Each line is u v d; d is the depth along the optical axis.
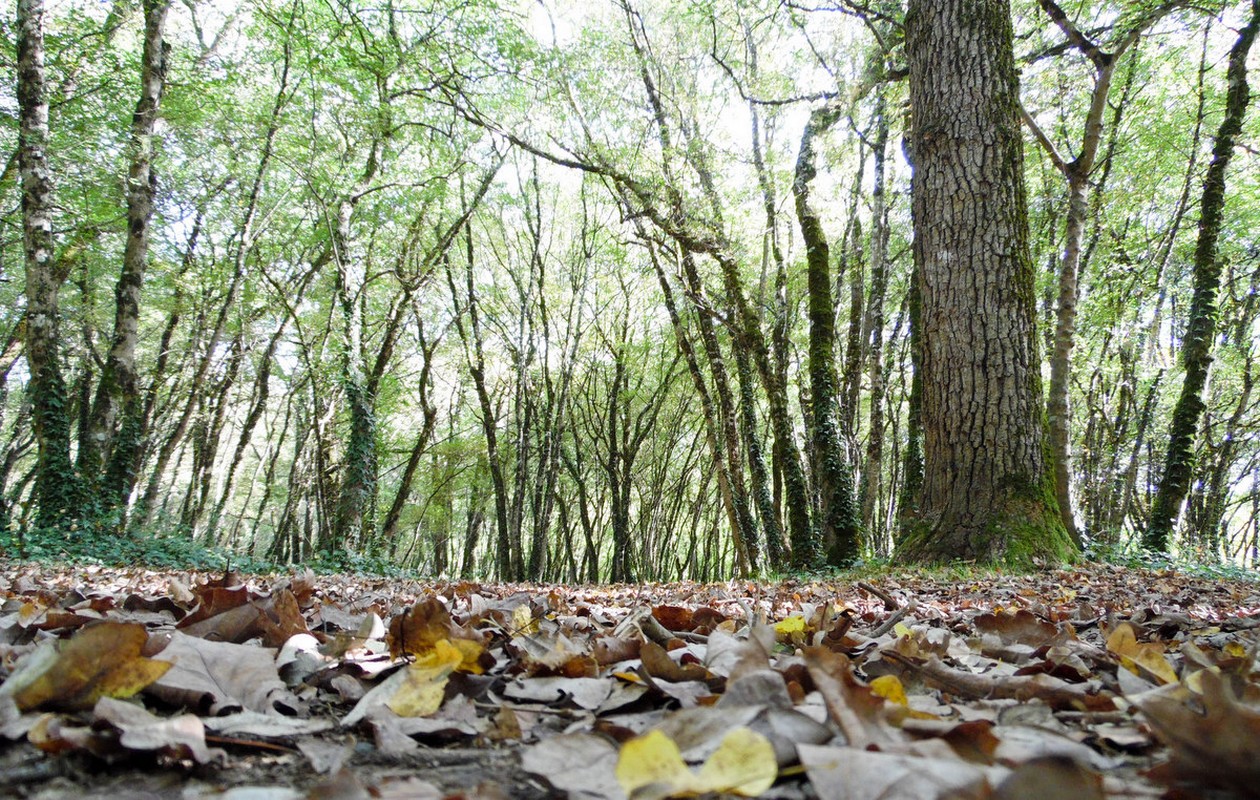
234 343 22.23
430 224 22.70
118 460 14.36
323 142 17.58
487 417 23.97
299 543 30.19
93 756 1.07
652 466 32.47
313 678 1.72
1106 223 19.59
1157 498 13.88
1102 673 1.89
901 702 1.34
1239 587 7.36
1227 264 21.00
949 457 7.87
